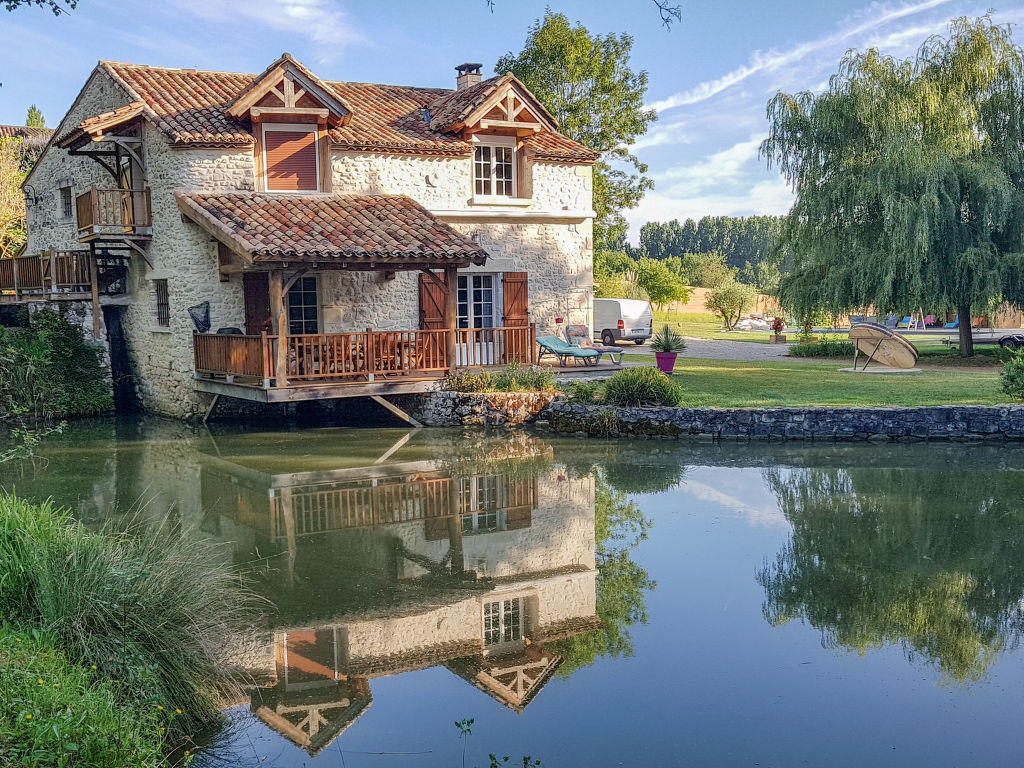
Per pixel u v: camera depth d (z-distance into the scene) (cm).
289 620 736
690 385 1866
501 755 535
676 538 973
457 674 645
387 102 2106
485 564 881
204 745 542
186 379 1728
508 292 1953
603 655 677
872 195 2333
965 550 930
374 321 1847
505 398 1661
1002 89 2361
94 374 1894
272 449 1454
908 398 1631
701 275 7844
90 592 555
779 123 2500
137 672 525
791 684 630
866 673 648
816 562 892
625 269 6312
